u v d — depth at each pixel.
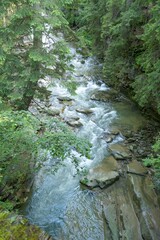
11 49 8.18
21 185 6.57
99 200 6.55
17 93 7.71
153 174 7.27
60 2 7.80
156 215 5.82
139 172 7.35
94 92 13.51
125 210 6.09
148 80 8.01
